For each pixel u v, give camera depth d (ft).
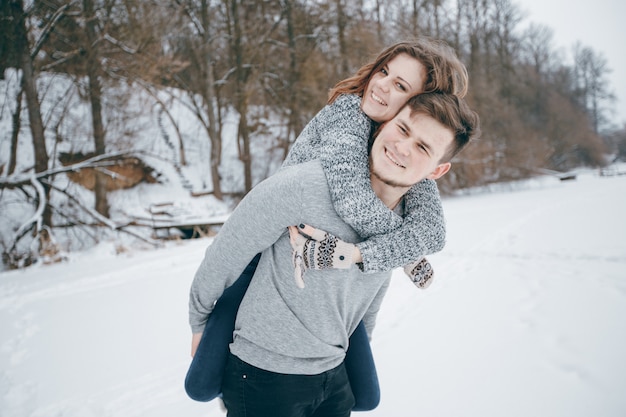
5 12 37.32
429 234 3.82
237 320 4.01
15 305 19.62
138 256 31.65
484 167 87.71
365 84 4.93
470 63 104.42
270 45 68.18
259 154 72.59
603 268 20.25
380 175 3.76
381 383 10.59
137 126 53.62
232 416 4.02
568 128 122.83
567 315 14.49
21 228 33.04
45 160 39.83
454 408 9.30
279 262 3.73
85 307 18.84
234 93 66.03
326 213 3.47
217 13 67.41
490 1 119.14
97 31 43.45
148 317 17.17
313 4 68.69
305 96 64.59
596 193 65.51
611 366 10.82
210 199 65.87
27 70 38.83
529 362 11.27
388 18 74.08
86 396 10.99
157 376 11.93
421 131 3.49
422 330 13.92
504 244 28.63
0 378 12.21
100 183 47.01
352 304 4.06
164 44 55.11
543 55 148.56
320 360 3.92
